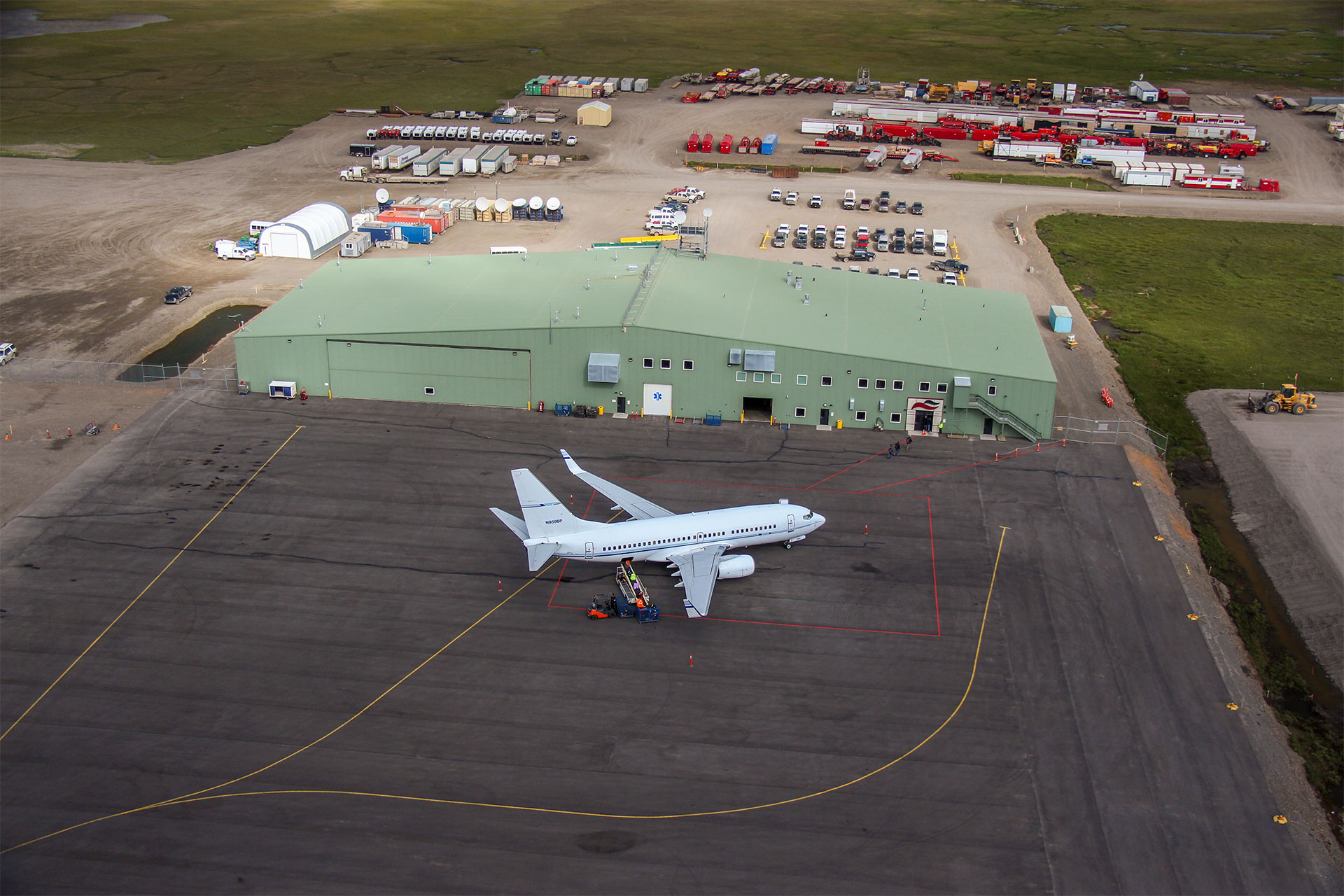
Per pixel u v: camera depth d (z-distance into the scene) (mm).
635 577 70125
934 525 79812
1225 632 69500
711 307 99375
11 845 50688
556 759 56750
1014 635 67688
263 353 96375
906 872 50438
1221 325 124875
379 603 69062
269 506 79812
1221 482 90250
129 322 116500
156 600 68562
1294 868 51469
